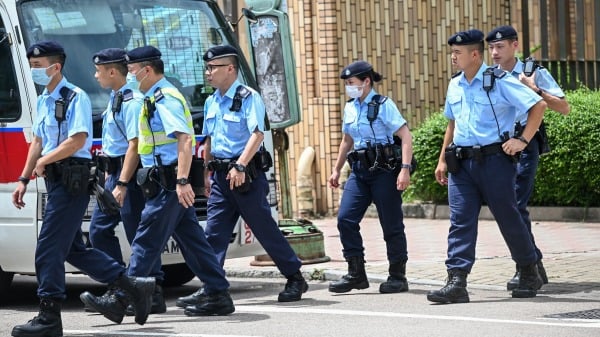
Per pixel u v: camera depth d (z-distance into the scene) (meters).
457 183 17.80
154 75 16.67
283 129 23.23
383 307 17.69
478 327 15.25
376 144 19.12
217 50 17.97
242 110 17.95
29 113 18.70
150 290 16.23
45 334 15.52
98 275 16.03
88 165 15.55
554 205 29.55
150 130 16.56
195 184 16.98
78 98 15.44
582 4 35.41
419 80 34.00
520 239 17.83
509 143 17.34
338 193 32.72
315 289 20.33
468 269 17.78
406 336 14.76
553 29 34.75
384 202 19.22
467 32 17.53
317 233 22.98
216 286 17.23
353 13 32.84
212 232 18.20
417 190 31.84
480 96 17.52
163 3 20.33
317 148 32.94
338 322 16.27
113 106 17.50
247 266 23.30
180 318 17.27
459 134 17.73
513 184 17.64
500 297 18.23
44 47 15.41
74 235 15.59
